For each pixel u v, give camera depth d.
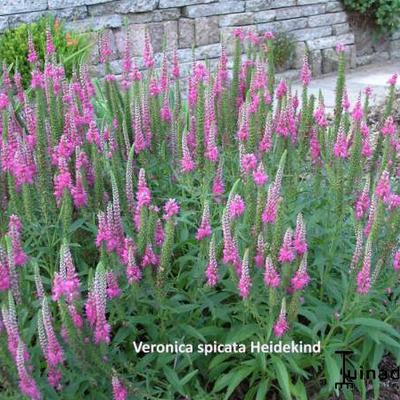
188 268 1.24
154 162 1.35
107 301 1.07
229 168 1.37
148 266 1.01
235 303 1.16
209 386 1.20
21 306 1.00
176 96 1.46
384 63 4.00
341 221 1.17
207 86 1.32
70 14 2.79
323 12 3.65
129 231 1.11
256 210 1.05
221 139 1.38
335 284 1.19
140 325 1.20
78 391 1.03
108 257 1.03
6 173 1.18
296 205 1.28
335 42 3.74
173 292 1.19
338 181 1.15
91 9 2.85
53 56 1.49
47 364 0.97
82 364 0.94
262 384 1.11
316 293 1.24
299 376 1.14
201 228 1.05
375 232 1.06
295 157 1.30
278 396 1.19
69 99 1.36
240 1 3.29
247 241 1.07
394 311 1.14
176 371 1.12
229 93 1.45
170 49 3.12
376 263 1.12
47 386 0.96
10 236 0.99
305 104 1.30
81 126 1.28
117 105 1.43
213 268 1.02
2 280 0.94
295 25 3.55
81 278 1.19
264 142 1.24
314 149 1.29
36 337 1.09
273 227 1.03
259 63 1.39
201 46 3.21
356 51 3.91
